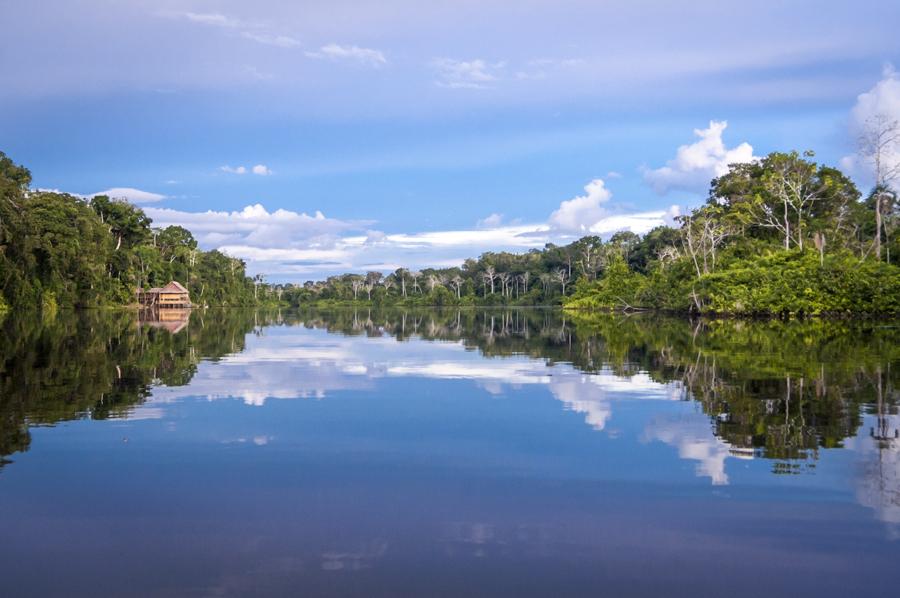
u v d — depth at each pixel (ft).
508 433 31.24
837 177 225.15
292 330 132.26
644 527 19.21
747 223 218.79
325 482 23.58
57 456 26.86
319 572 16.35
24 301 181.57
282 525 19.44
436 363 63.26
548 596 15.15
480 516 20.17
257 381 49.83
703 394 42.04
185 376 52.44
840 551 17.54
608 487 22.88
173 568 16.60
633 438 29.96
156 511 20.57
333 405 39.09
